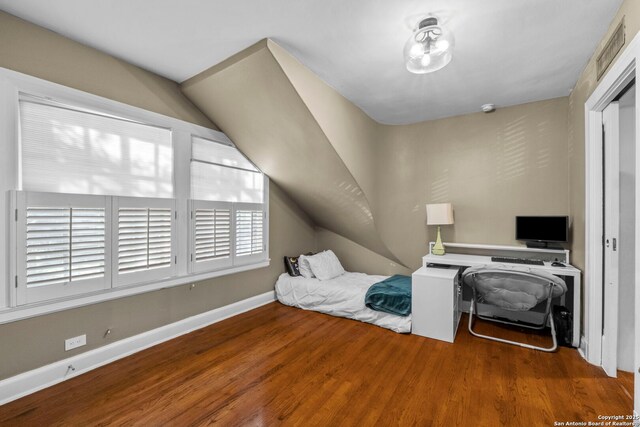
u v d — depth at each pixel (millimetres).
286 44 2154
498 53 2209
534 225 3004
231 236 3234
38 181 1954
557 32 1952
